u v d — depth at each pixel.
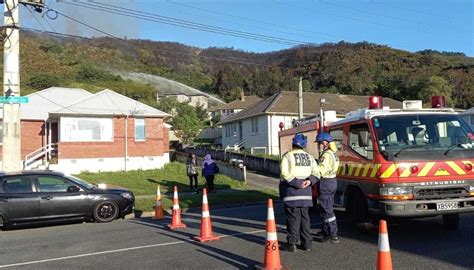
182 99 104.38
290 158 7.51
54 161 28.00
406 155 8.04
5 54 15.90
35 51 99.62
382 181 7.98
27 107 31.67
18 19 16.14
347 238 8.65
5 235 11.05
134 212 14.62
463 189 8.02
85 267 7.16
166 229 10.75
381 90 59.31
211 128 65.19
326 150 8.48
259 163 31.17
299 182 7.44
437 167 7.96
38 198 12.07
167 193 19.80
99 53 118.06
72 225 12.43
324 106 42.75
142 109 31.02
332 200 8.35
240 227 10.52
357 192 9.06
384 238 5.16
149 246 8.62
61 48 107.06
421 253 7.17
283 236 9.10
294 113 40.69
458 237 8.31
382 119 8.71
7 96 15.79
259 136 42.06
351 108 43.75
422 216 7.95
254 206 16.23
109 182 23.84
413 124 8.76
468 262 6.54
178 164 32.12
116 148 29.73
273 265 6.44
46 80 81.19
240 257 7.41
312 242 8.30
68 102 33.19
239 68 120.56
